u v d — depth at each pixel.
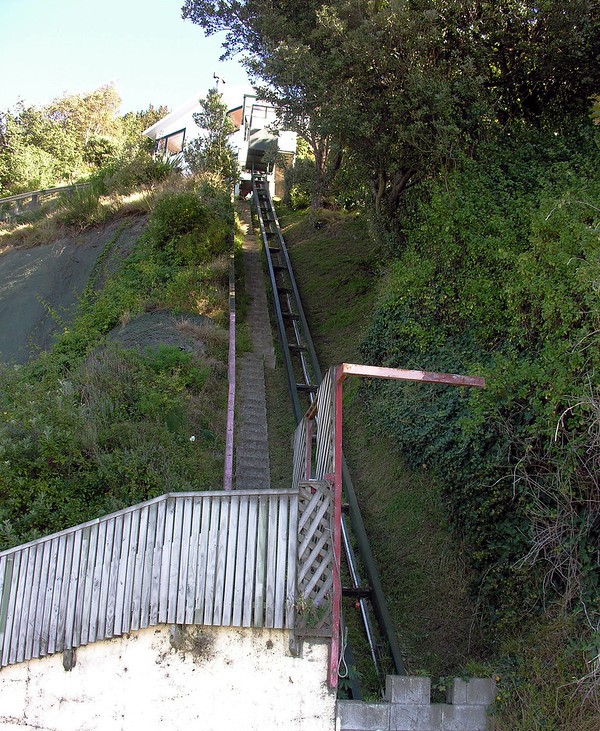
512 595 7.52
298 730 6.17
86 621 6.84
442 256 11.63
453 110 12.97
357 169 15.25
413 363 11.23
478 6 13.01
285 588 6.33
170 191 23.39
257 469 12.05
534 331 9.09
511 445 8.04
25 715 7.04
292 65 13.24
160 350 13.73
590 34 12.43
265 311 17.80
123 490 9.88
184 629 6.53
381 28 12.98
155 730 6.43
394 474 10.78
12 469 9.74
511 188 12.02
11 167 40.72
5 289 21.39
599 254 7.64
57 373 13.41
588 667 6.18
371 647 8.28
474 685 6.45
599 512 6.89
